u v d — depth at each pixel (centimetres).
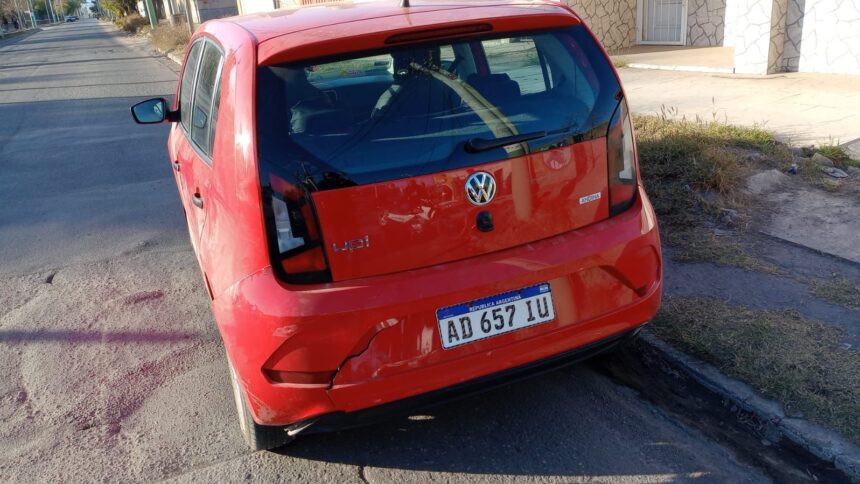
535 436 307
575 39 290
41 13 14975
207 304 471
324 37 254
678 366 332
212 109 316
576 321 274
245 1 2519
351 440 314
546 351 270
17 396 375
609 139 283
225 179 263
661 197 507
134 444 325
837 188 496
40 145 1055
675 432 300
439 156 253
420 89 261
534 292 265
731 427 299
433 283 250
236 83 261
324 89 255
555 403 329
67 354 418
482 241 261
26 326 459
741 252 428
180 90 465
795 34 838
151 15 4103
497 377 264
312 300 241
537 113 271
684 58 1020
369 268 249
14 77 2328
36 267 562
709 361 327
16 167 918
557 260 267
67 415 353
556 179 271
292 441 313
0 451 326
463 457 297
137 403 359
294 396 249
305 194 242
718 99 757
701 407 314
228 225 263
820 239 434
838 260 408
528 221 268
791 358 319
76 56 3112
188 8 2773
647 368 346
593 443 299
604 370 352
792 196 493
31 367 405
